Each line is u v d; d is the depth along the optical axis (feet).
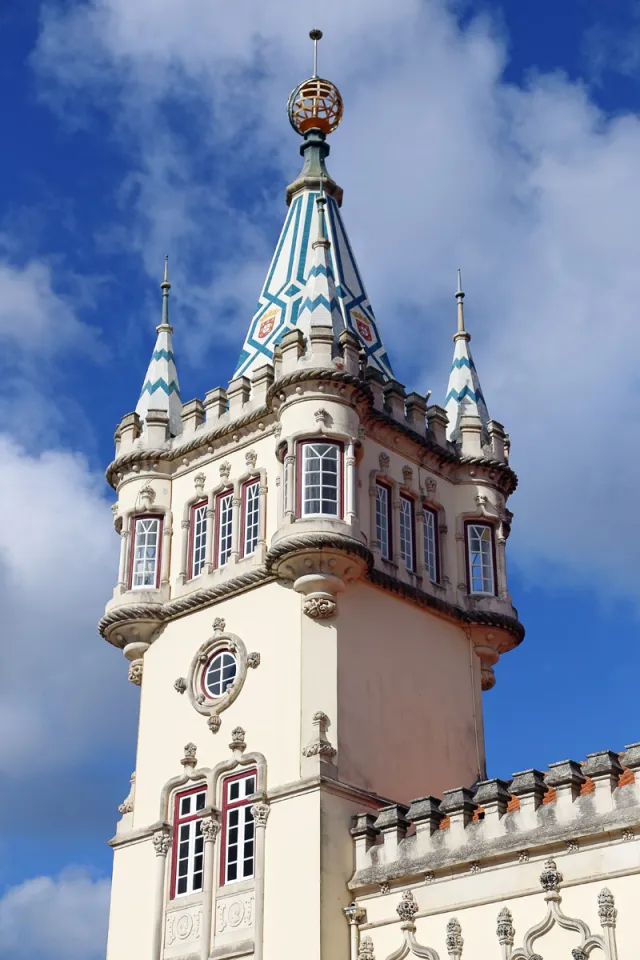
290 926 108.17
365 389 124.26
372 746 117.50
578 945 94.73
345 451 121.90
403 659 124.06
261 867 111.96
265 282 145.38
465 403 141.08
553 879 97.09
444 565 132.16
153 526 132.87
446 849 105.09
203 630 125.59
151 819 121.60
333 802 111.65
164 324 144.36
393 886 107.24
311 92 155.63
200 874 116.37
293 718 115.55
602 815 96.89
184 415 135.85
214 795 117.80
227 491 130.00
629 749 97.86
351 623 120.26
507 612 132.67
